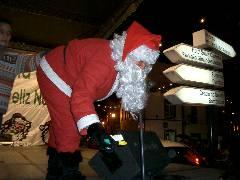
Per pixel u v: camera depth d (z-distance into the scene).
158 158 2.48
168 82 14.63
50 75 2.15
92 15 3.80
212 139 6.26
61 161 2.07
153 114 24.27
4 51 2.84
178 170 3.90
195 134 26.50
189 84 6.05
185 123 25.86
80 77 1.93
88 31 4.20
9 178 3.18
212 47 6.39
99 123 1.78
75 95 1.84
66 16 3.72
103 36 4.14
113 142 1.72
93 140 1.82
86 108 1.80
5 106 2.91
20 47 4.37
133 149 2.28
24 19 3.77
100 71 1.96
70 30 4.15
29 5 3.47
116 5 3.64
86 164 4.39
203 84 6.18
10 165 4.03
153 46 2.08
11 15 3.66
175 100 5.64
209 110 6.36
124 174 2.28
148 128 23.86
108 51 2.06
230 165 3.97
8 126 7.61
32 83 7.95
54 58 2.21
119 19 3.80
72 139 2.07
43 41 4.50
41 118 8.00
